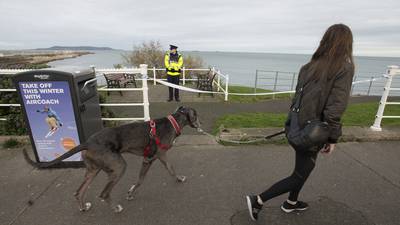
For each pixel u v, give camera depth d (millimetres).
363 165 3924
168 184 3445
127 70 4770
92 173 2904
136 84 12352
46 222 2736
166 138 3232
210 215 2850
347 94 2135
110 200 2895
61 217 2814
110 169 2830
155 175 3664
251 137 4719
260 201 2609
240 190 3312
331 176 3621
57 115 3568
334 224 2713
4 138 4602
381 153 4309
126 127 2996
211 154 4266
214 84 11594
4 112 5422
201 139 4789
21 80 3375
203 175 3654
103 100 5660
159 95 9812
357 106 9125
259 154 4273
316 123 2232
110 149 2814
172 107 7750
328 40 2193
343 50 2137
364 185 3416
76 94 3484
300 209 2904
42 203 3037
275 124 5969
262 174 3689
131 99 8891
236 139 4707
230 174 3688
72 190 3291
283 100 9797
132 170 3799
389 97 12367
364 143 4691
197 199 3133
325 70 2148
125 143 2947
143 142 3047
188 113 3498
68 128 3646
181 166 3895
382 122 6449
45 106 3520
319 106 2246
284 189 2570
